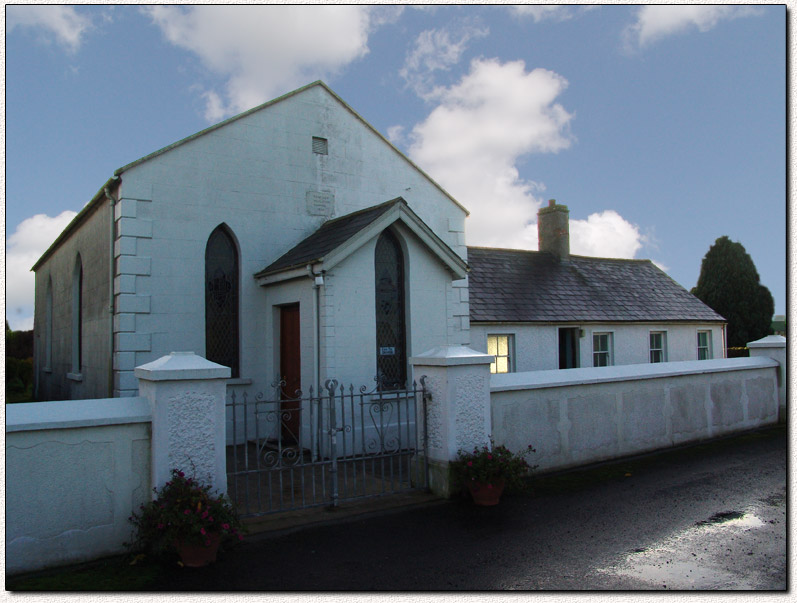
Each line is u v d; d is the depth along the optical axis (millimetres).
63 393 15867
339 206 12703
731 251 27781
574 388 9531
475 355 7941
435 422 7887
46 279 19516
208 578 5234
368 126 13211
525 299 17078
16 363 21781
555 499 7707
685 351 20266
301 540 6184
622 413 10203
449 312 11859
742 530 6500
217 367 6164
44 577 5195
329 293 10180
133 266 10289
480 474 7324
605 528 6586
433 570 5430
